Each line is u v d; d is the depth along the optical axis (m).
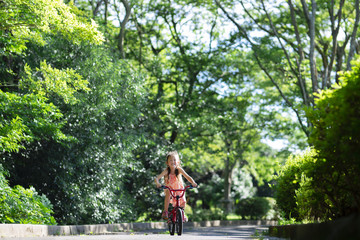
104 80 19.53
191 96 29.78
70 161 19.56
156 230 19.80
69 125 18.42
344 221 3.22
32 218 13.16
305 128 25.19
